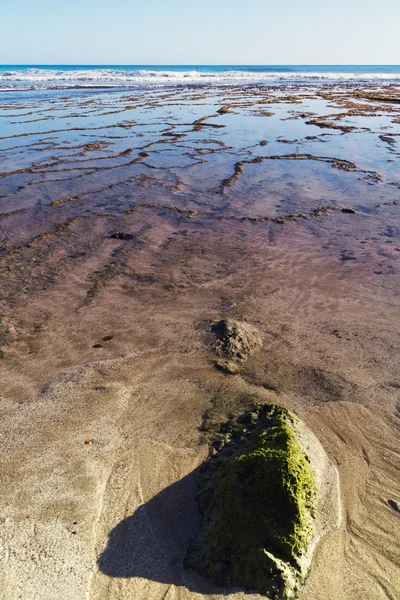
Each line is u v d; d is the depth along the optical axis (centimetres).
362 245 792
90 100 2942
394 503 313
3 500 316
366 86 4538
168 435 377
